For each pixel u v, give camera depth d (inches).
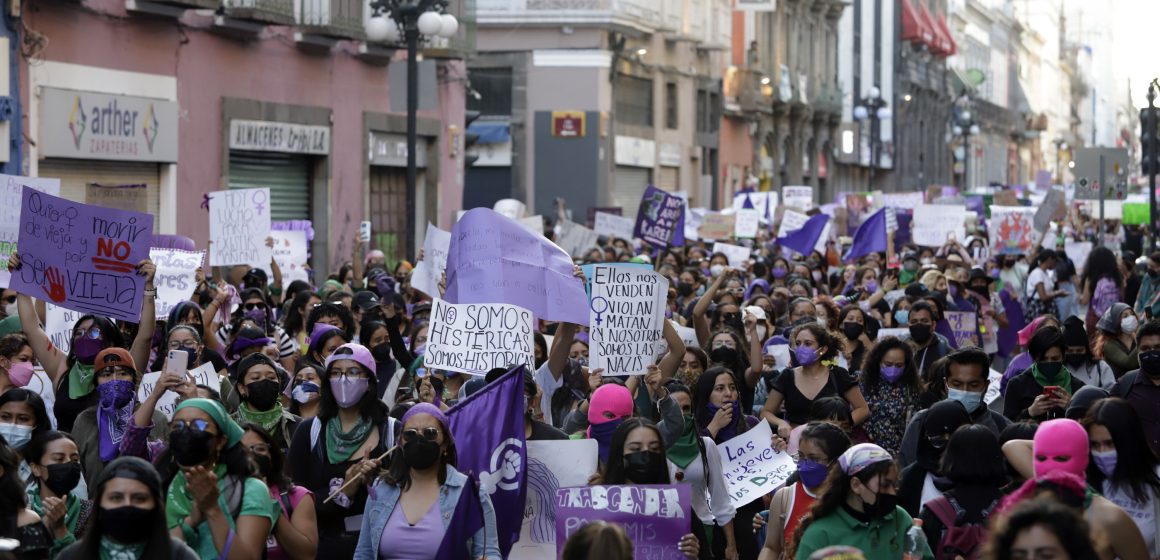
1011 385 476.4
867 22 3619.6
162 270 595.8
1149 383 440.5
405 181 1443.2
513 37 1975.9
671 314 668.1
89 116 935.7
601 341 471.2
